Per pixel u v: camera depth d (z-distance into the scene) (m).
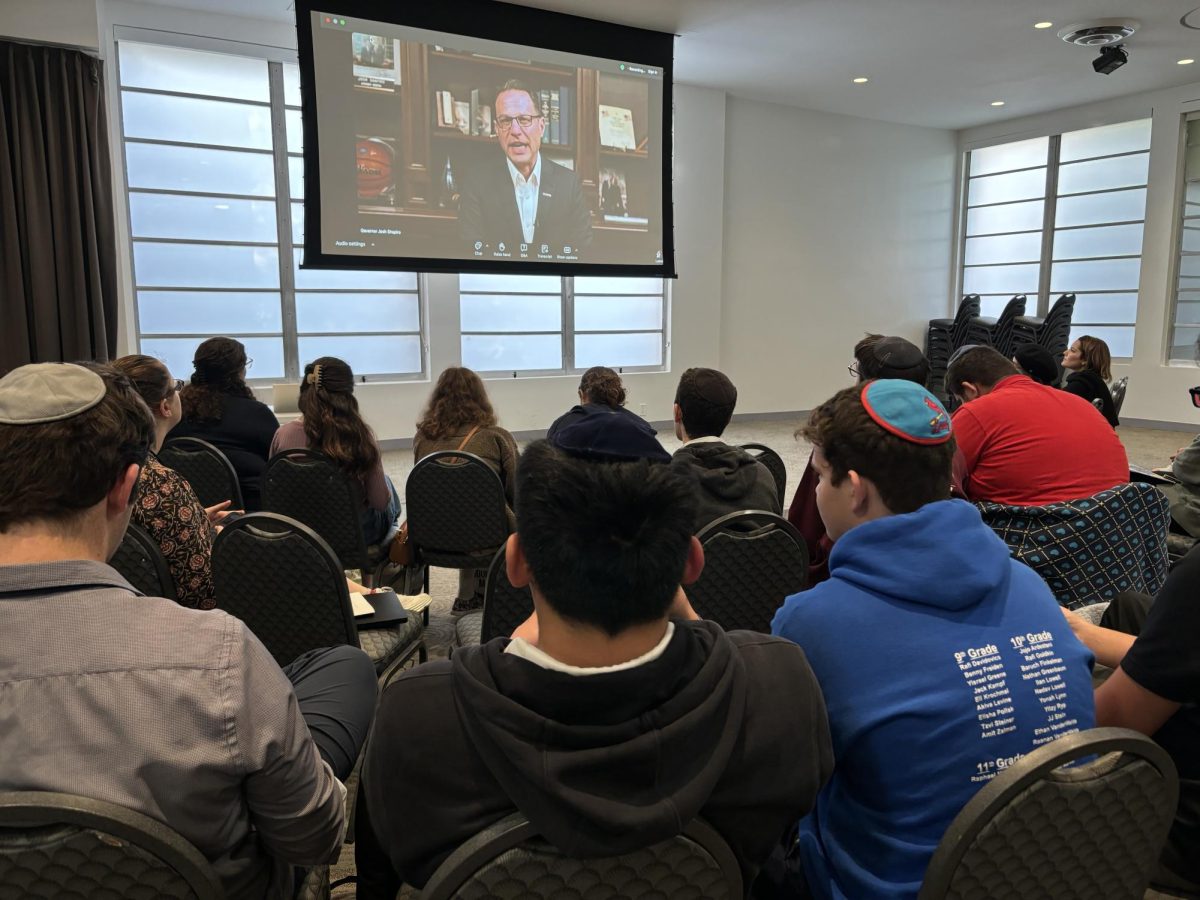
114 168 6.15
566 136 7.01
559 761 0.66
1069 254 9.49
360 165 6.28
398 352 7.61
